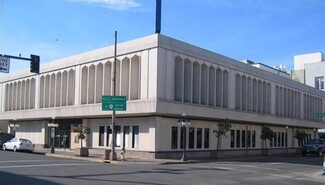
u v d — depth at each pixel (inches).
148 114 1407.5
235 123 1813.5
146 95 1384.1
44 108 1891.0
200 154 1582.2
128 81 1482.5
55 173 781.3
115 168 947.3
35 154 1531.7
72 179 687.1
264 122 1916.8
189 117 1510.8
